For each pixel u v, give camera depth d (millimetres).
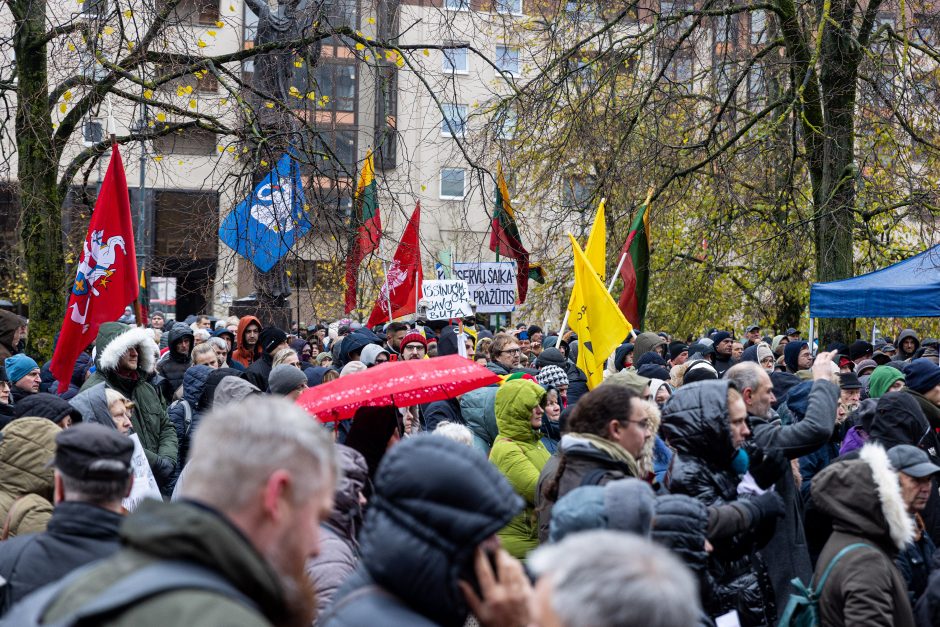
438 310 10891
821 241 14812
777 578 4953
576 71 13914
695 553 3707
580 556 1644
